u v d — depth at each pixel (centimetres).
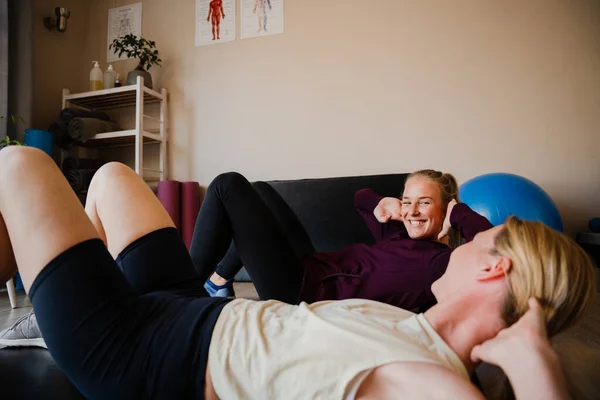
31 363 77
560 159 222
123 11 301
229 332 52
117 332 52
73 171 244
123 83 297
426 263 89
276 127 266
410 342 45
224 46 278
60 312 50
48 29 288
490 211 177
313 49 260
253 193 103
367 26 251
